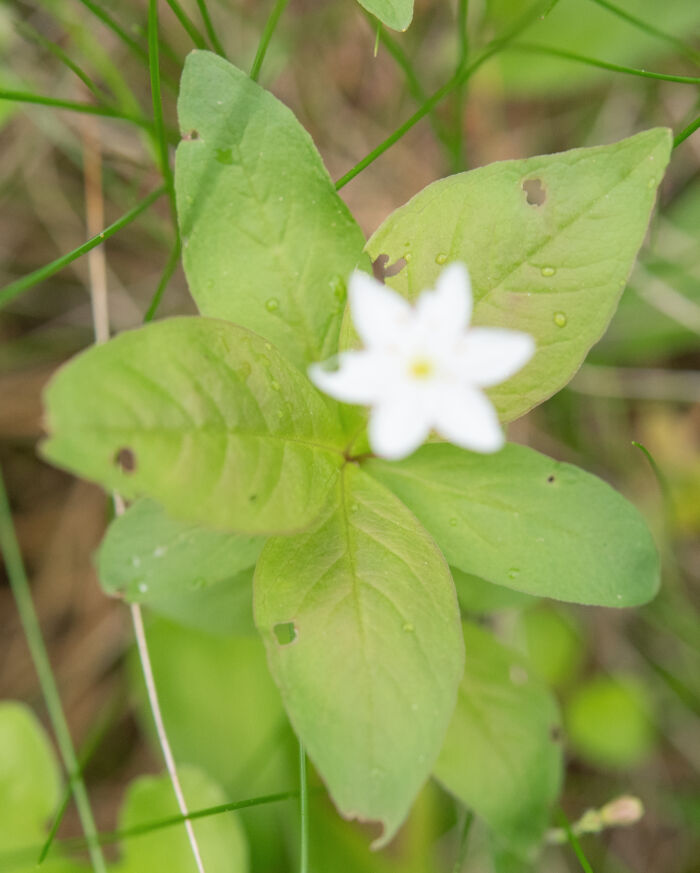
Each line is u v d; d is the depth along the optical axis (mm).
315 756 133
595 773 195
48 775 170
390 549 140
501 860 176
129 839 165
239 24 202
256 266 144
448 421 133
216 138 143
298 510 135
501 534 145
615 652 198
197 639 178
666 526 181
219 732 175
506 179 141
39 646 172
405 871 178
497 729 159
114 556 149
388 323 135
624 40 192
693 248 197
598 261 140
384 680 135
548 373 142
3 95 164
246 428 135
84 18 194
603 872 189
